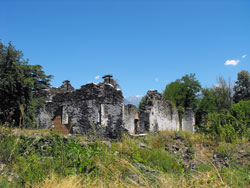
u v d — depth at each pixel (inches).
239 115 487.5
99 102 510.9
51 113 588.4
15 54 572.1
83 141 331.6
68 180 204.2
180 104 1261.1
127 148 318.7
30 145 283.6
